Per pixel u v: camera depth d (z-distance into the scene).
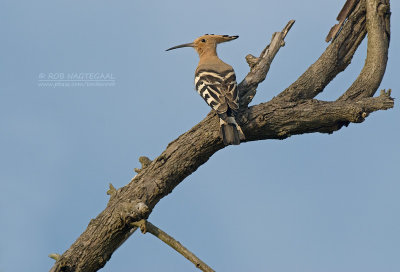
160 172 8.03
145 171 8.09
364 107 8.57
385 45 9.54
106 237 7.46
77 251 7.45
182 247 7.12
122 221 7.36
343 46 9.55
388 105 8.63
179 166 8.12
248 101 9.22
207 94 9.02
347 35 9.60
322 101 8.62
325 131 8.85
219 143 8.26
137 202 7.33
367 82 9.39
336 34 9.70
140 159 8.34
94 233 7.49
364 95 9.36
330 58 9.43
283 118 8.45
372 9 9.54
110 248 7.58
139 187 7.89
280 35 9.84
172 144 8.29
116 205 7.67
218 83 9.12
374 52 9.50
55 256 7.88
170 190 8.18
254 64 9.53
